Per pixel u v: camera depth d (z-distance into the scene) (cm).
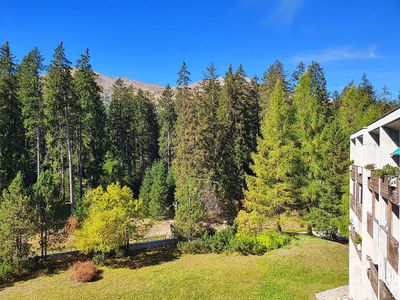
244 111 4288
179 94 4869
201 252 2955
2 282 2356
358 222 1714
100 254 2734
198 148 3750
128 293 2141
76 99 3825
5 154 3516
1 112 3481
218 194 3769
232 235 3028
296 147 3109
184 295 2098
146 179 4300
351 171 1964
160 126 6034
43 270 2555
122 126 5238
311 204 3058
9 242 2416
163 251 3017
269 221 3192
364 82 5031
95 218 2595
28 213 2502
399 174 978
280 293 2058
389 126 1259
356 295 1861
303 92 3288
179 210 3097
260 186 3052
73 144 4272
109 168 4538
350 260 1912
